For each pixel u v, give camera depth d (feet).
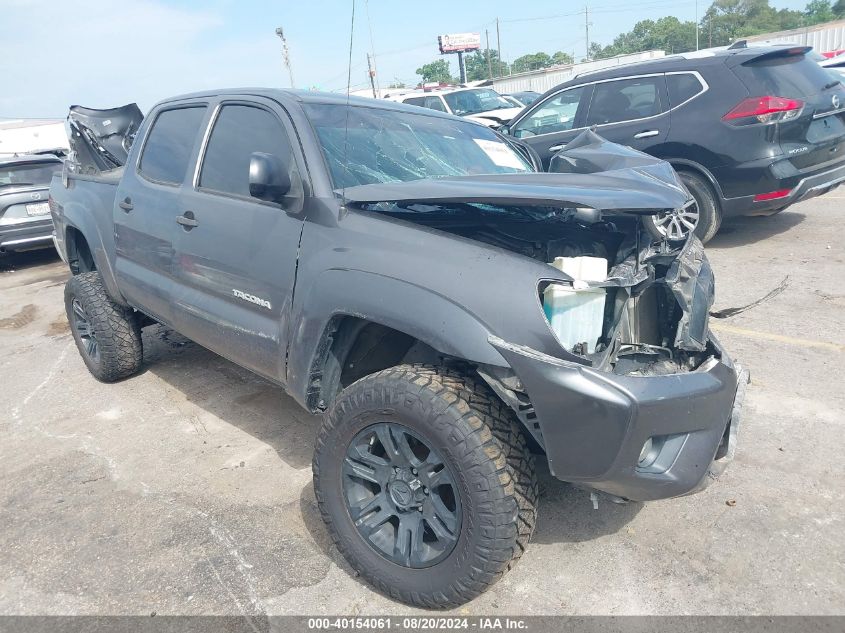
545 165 24.72
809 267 19.72
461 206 9.26
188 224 11.21
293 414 13.35
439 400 7.13
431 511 7.52
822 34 93.81
